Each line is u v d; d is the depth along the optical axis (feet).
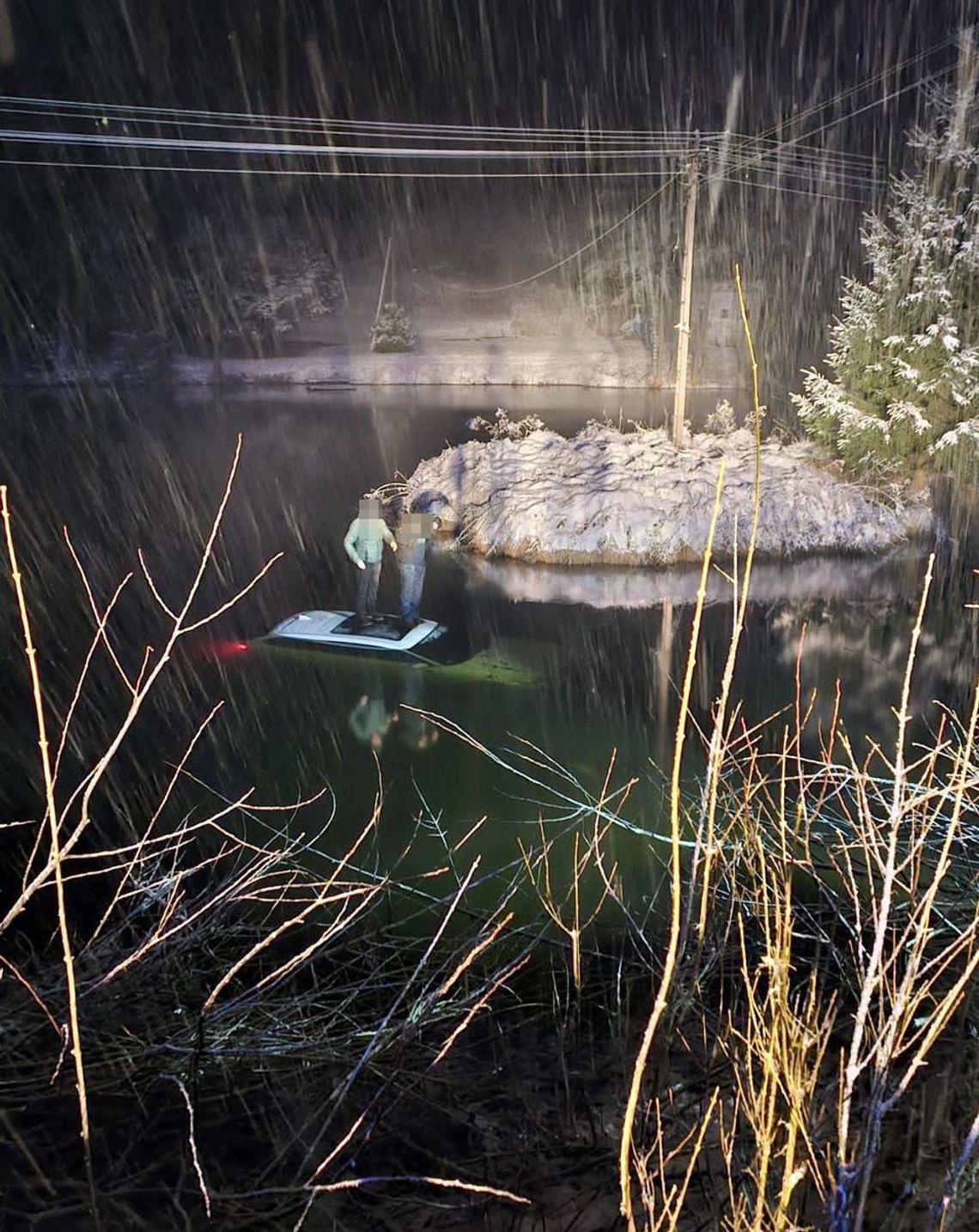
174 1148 9.71
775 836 11.83
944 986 11.64
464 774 21.12
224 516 55.67
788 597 39.29
